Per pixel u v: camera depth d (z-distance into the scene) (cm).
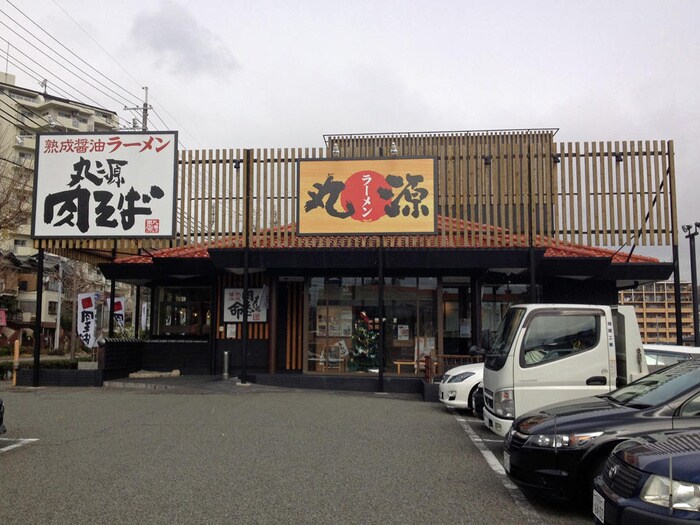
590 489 585
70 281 4106
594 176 1634
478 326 1722
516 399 807
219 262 1708
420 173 1609
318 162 1636
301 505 597
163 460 786
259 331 1916
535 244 1667
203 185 1719
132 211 1656
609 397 694
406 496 635
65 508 581
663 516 383
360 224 1609
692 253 1623
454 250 1644
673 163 1614
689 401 591
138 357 1928
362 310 1772
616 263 1786
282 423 1083
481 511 591
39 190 1677
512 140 2288
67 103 6094
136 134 1672
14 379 1727
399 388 1630
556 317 830
